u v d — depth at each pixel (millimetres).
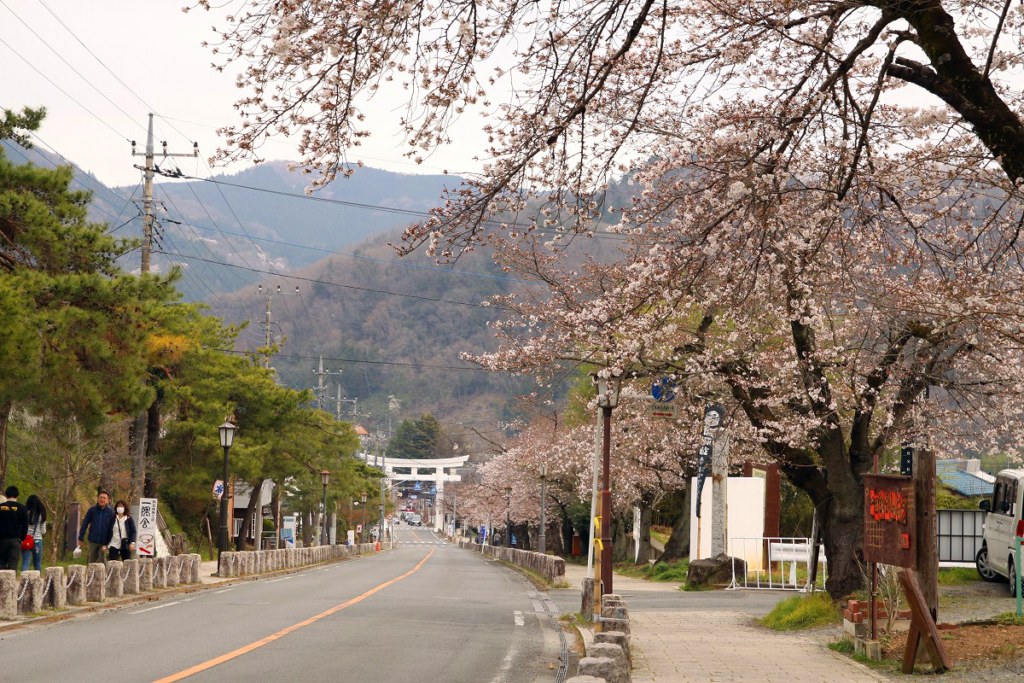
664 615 18250
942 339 13828
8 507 17203
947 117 10938
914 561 10141
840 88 11578
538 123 9289
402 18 7898
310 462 50344
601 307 13797
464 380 196750
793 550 26016
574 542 69250
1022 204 10656
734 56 10570
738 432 19031
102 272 21219
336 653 11570
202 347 39312
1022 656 10383
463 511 102000
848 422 18438
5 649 11492
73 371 19422
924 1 9219
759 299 12719
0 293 17297
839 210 11211
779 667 10828
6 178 20094
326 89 7980
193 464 39469
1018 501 18531
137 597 18922
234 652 11414
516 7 8875
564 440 37188
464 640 13500
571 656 12273
